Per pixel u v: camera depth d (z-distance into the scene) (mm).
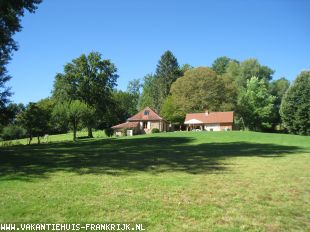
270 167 15836
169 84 89312
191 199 8859
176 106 73312
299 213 7730
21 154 23031
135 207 7949
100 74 55938
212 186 10672
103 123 83562
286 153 23844
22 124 40812
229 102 72500
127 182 11227
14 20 22094
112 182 11203
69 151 25875
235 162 18000
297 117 57188
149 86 103312
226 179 12133
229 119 67000
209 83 70938
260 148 28469
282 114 59625
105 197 8922
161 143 35219
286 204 8523
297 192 9953
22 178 11891
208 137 41594
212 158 20125
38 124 41219
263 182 11562
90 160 18750
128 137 46219
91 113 45031
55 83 54562
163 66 90375
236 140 38344
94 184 10789
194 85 71812
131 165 16344
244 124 76688
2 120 33250
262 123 74750
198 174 13359
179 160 18891
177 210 7758
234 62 87062
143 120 72625
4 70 30531
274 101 79250
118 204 8195
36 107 41406
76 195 9117
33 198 8695
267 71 83375
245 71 82750
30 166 15664
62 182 11133
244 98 73812
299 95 57531
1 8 20016
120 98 91562
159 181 11477
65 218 7051
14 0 20203
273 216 7457
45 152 24906
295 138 40094
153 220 7000
